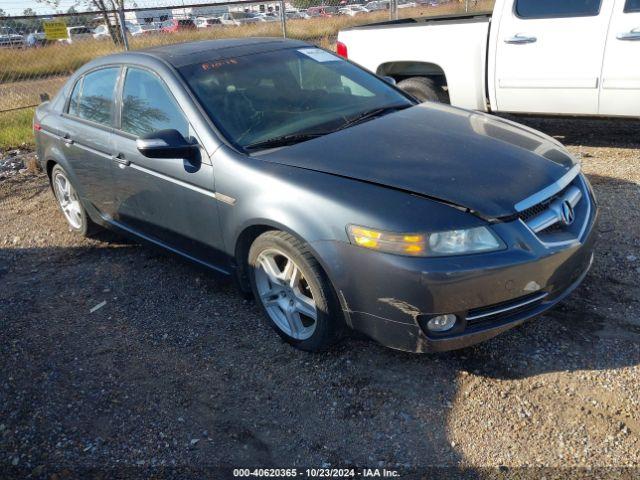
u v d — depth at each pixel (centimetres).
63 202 539
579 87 588
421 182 297
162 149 346
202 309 397
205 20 1450
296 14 1575
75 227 535
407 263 275
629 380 295
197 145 360
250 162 335
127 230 452
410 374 314
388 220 280
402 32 682
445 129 362
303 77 417
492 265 276
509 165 318
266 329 367
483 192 292
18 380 343
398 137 348
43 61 1343
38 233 555
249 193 328
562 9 585
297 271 323
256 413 301
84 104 471
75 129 467
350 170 311
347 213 290
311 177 312
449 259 274
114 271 465
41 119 521
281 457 274
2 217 608
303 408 300
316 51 454
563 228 309
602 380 297
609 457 255
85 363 353
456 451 267
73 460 283
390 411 292
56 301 428
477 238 278
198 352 352
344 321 309
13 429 307
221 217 350
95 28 1369
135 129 410
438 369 315
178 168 370
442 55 657
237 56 416
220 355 347
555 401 287
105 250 507
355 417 291
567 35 582
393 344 296
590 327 335
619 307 350
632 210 463
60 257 502
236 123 365
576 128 717
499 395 294
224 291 416
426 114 392
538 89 611
